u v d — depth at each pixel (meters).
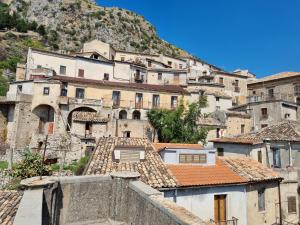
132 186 7.83
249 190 14.14
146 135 36.47
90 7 116.12
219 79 60.41
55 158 31.55
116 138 20.34
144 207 7.00
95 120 34.84
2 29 90.69
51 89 38.94
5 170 22.22
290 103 42.69
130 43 106.38
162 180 12.10
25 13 110.12
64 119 38.81
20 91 40.19
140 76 55.62
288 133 21.08
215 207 13.15
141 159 14.24
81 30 104.50
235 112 43.50
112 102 41.69
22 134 37.31
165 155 14.47
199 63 74.69
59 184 7.64
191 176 13.20
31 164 19.12
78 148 32.97
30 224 4.52
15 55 69.44
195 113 34.97
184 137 33.47
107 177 8.38
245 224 13.59
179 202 12.06
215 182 12.93
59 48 92.06
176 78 56.09
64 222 7.52
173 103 45.31
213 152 15.28
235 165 15.74
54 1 113.69
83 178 8.02
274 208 15.28
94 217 7.95
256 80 62.72
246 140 19.88
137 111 43.16
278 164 19.23
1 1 121.69
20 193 9.05
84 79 43.47
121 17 115.81
